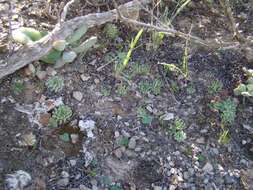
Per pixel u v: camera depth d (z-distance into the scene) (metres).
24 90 0.69
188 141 0.71
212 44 0.76
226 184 0.69
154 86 0.73
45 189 0.64
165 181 0.67
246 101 0.76
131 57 0.75
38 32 0.71
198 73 0.76
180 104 0.73
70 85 0.71
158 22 0.76
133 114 0.71
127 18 0.72
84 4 0.78
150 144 0.69
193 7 0.83
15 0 0.76
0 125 0.66
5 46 0.71
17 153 0.65
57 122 0.68
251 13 0.85
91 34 0.76
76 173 0.66
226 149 0.72
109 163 0.67
